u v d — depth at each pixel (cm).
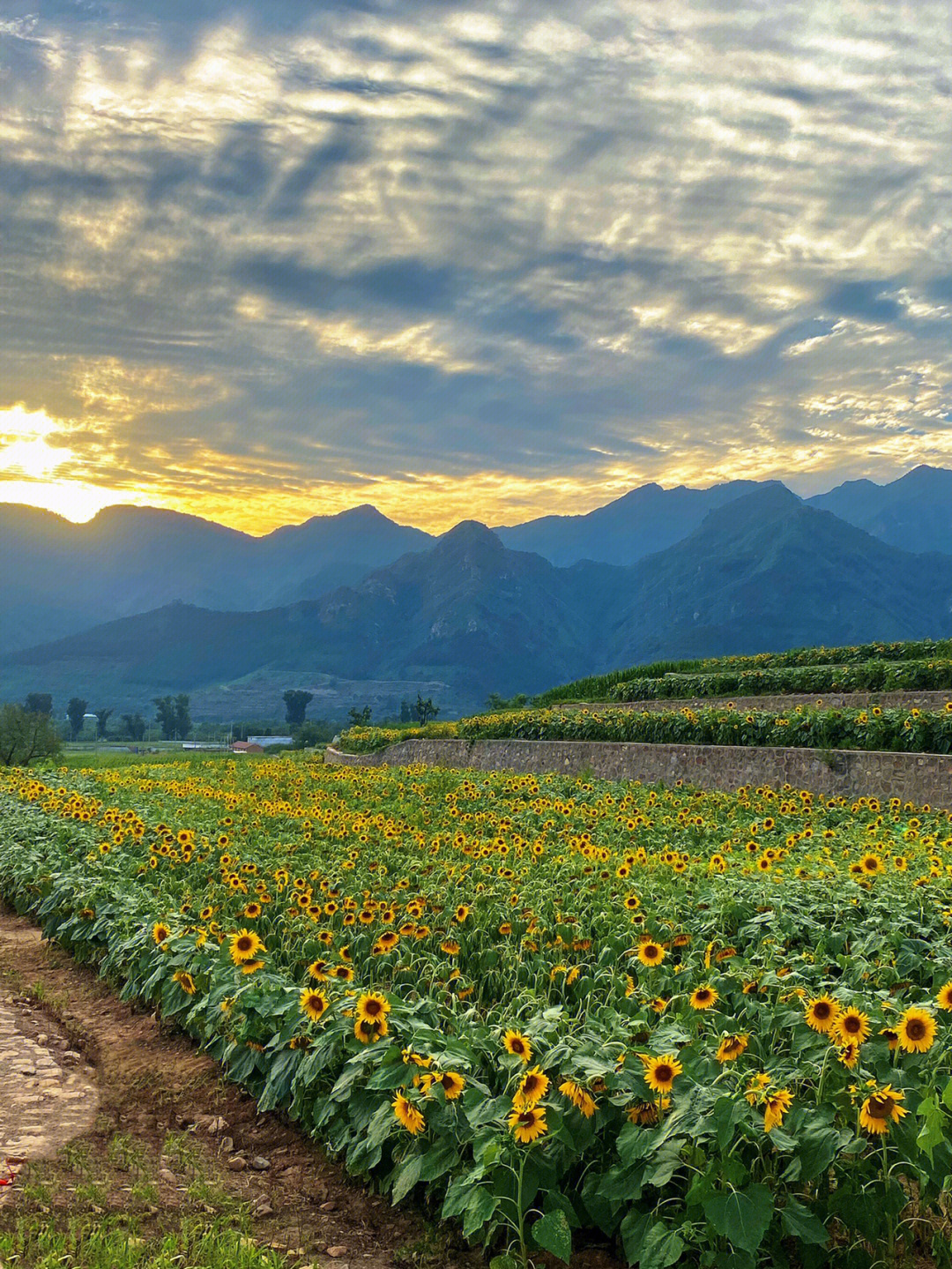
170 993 916
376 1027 664
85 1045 937
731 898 1049
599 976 839
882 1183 534
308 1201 649
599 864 1331
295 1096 709
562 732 3434
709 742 2842
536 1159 559
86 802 2066
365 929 1018
